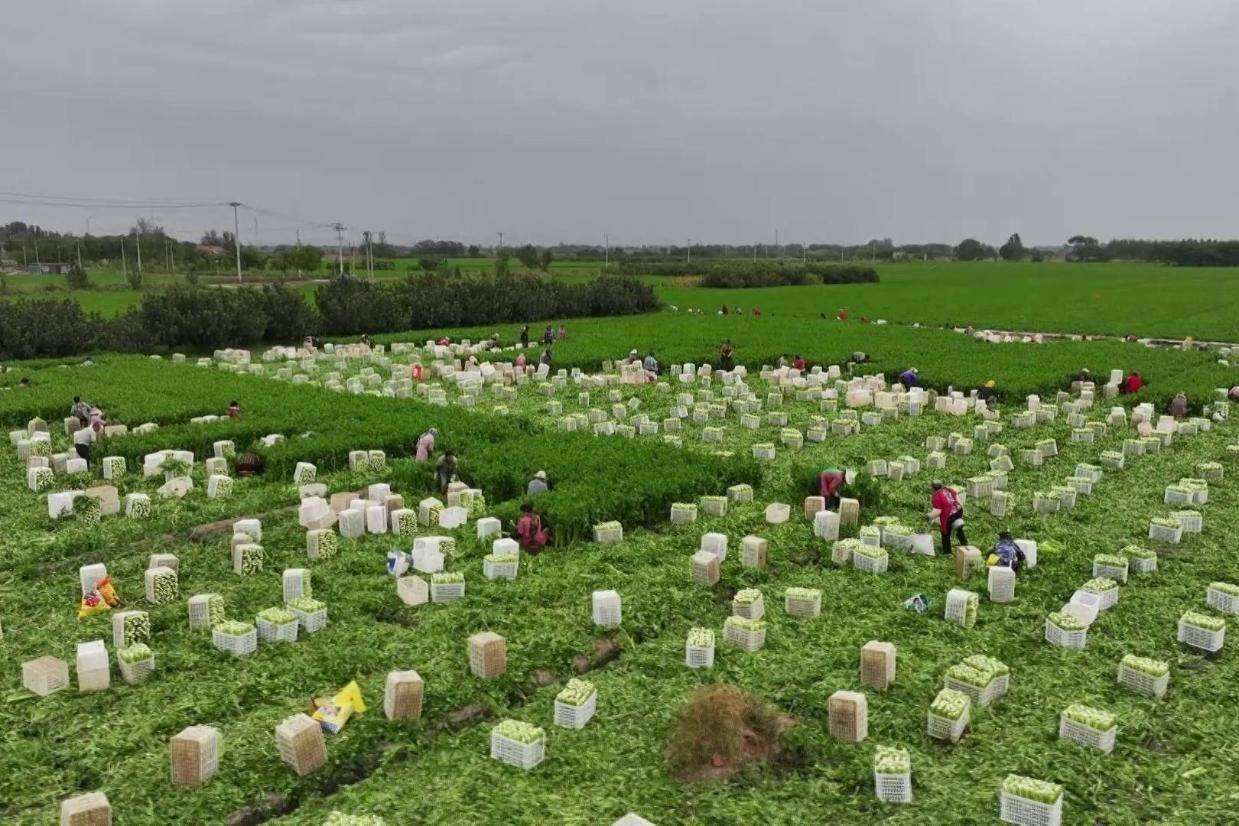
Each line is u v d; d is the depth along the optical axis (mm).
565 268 166125
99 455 24375
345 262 157625
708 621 15320
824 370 43469
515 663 13500
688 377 39562
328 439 25422
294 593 15680
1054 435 29391
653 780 10805
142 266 130750
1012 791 10008
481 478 22516
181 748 10586
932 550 18344
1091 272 165000
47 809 10242
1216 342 57750
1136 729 11922
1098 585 15859
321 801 10492
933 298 100938
